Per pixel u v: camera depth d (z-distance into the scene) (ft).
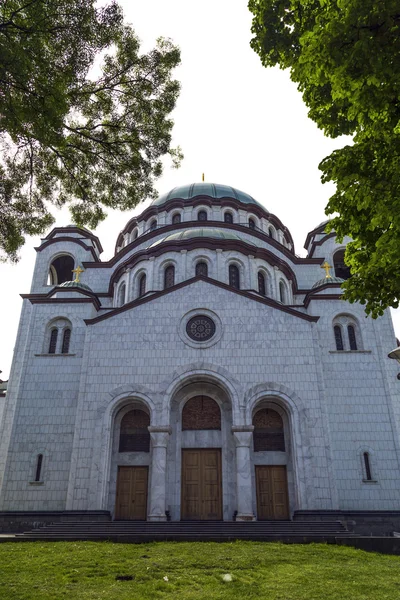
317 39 30.78
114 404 80.53
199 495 78.07
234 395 80.23
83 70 49.06
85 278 120.88
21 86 43.37
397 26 29.78
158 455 76.33
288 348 84.12
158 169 59.00
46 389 87.56
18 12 43.09
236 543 54.03
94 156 56.90
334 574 41.01
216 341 84.74
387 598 34.60
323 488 74.18
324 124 38.73
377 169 35.45
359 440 82.17
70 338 92.89
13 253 58.90
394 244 32.96
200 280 90.27
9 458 81.66
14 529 76.43
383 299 39.01
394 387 89.81
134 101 54.95
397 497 77.66
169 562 44.47
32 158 56.29
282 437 81.87
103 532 63.16
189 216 126.72
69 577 39.24
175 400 83.87
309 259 122.83
